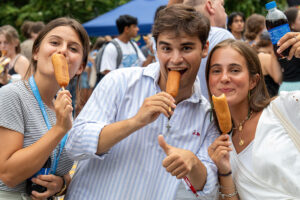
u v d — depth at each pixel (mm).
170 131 2818
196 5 4352
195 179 2689
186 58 2645
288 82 5539
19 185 2689
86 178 2789
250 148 2807
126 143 2754
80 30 2816
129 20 7977
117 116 2812
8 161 2521
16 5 19172
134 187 2721
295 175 2588
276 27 2838
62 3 17109
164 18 2625
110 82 2836
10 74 6516
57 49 2717
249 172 2785
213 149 2758
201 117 2922
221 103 2594
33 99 2727
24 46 7590
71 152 2689
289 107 2648
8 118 2568
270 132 2701
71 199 2793
